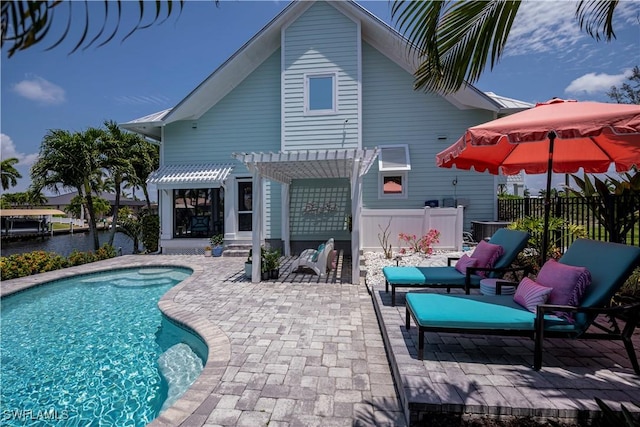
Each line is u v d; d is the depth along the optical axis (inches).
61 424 185.9
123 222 811.4
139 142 898.7
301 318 283.6
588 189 296.7
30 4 63.1
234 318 285.0
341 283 403.2
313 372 192.9
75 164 674.8
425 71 185.3
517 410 134.6
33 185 668.7
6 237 1537.9
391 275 287.0
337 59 583.5
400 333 218.7
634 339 201.9
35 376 235.8
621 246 178.1
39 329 321.7
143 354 267.1
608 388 148.6
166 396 204.7
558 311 166.4
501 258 281.4
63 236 1843.0
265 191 631.2
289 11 580.1
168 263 572.1
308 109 591.5
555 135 184.1
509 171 336.8
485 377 159.2
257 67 637.9
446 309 186.1
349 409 158.1
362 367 198.8
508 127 183.5
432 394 144.3
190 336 275.9
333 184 617.3
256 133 641.6
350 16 578.6
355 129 580.1
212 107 650.2
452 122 584.4
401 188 597.3
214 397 167.8
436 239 482.6
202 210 704.4
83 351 273.4
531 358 180.5
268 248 628.7
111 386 222.1
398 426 145.4
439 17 157.9
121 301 409.4
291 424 147.9
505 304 194.4
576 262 200.5
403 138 597.3
